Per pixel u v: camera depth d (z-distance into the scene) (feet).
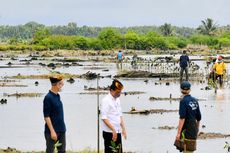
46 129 49.24
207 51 549.54
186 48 647.15
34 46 579.89
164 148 73.36
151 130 88.28
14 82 192.95
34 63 328.29
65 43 593.01
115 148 48.91
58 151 49.21
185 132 53.42
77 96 141.79
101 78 210.18
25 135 84.69
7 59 392.06
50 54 480.64
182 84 53.88
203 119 99.35
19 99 137.18
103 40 595.47
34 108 118.01
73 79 201.77
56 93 49.52
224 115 104.12
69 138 80.89
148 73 212.23
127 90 157.38
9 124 95.40
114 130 50.65
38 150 73.05
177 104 123.03
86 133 85.25
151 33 637.71
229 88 159.33
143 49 611.06
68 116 103.91
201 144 76.38
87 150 69.51
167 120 98.89
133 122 96.68
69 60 362.74
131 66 280.51
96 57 431.43
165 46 625.41
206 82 182.60
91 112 109.40
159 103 125.08
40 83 188.75
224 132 86.22
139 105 121.08
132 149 72.69
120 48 601.62
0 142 79.00
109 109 50.80
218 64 156.04
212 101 126.82
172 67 255.91
